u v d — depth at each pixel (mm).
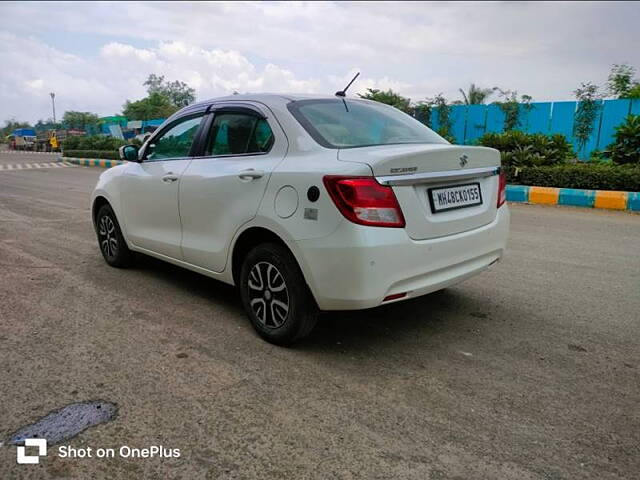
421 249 2920
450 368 3020
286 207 3016
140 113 53719
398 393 2732
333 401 2650
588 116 15273
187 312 3914
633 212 8844
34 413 2523
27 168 21062
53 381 2832
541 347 3316
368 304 2797
